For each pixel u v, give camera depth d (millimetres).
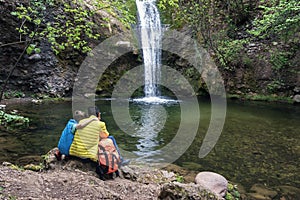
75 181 3443
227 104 10648
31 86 10883
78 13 6449
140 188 3666
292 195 3990
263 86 11875
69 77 11445
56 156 4039
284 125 7730
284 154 5582
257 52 12320
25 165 4492
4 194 2834
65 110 8820
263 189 4148
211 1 13773
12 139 5895
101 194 3248
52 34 5492
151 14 14070
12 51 10602
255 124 7789
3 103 9461
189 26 13414
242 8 13055
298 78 11258
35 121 7387
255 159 5328
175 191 3031
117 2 5848
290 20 9227
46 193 3092
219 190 3822
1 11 10203
